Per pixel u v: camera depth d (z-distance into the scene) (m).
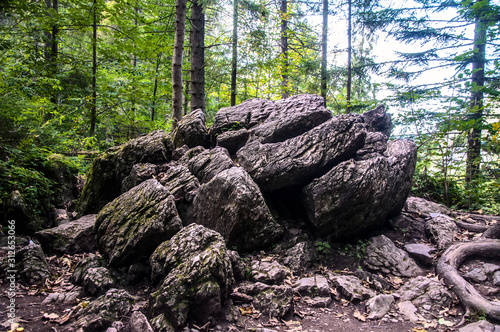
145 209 4.73
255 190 4.98
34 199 5.84
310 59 13.66
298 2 13.42
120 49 9.30
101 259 4.58
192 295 3.38
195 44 9.87
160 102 12.39
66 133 8.50
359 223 5.25
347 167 5.29
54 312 3.54
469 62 9.36
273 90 13.34
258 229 4.93
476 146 7.22
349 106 9.88
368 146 6.52
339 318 3.74
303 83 14.55
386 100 8.66
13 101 6.30
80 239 5.13
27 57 8.12
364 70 10.89
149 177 6.02
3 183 5.68
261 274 4.22
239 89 13.87
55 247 4.98
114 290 3.69
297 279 4.48
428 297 4.02
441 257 4.74
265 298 3.80
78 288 4.09
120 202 5.12
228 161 5.85
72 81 10.95
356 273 4.73
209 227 5.00
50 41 8.77
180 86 8.61
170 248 4.02
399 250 5.08
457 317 3.73
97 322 3.24
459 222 5.80
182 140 7.32
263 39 10.41
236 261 4.22
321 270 4.77
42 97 8.66
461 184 8.14
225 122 7.27
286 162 5.51
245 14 10.16
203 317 3.41
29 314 3.46
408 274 4.69
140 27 10.33
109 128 11.05
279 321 3.60
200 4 9.10
